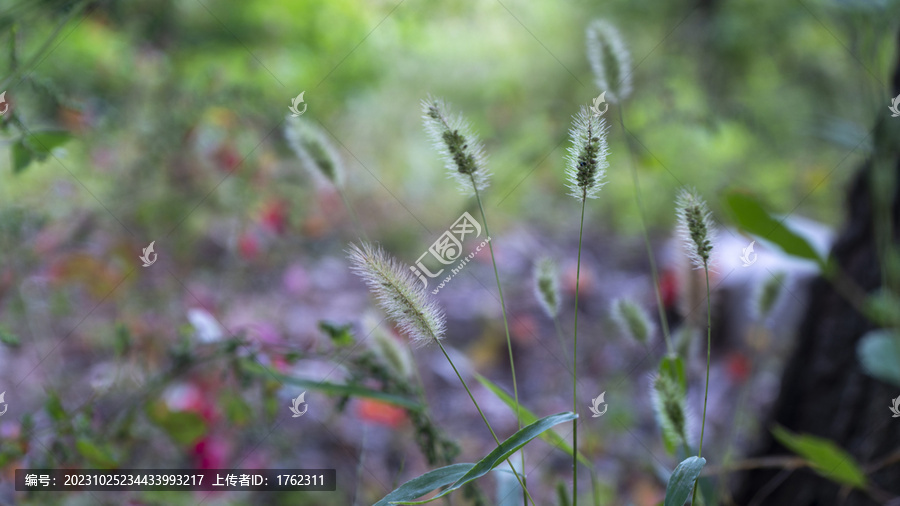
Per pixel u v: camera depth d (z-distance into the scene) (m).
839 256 1.08
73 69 1.38
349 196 1.82
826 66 1.80
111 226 1.31
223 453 0.97
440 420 1.39
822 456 0.74
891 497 0.96
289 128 0.75
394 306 0.57
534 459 1.21
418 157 2.00
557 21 1.99
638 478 1.24
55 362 1.10
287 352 0.78
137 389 0.86
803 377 1.09
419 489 0.58
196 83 1.43
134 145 1.37
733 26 1.75
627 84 0.75
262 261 1.48
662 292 1.73
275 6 1.74
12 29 0.75
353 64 1.85
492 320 1.72
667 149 1.96
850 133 0.90
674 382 0.65
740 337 1.72
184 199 1.37
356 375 0.73
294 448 1.14
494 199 1.93
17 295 1.07
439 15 1.88
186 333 0.85
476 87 2.02
